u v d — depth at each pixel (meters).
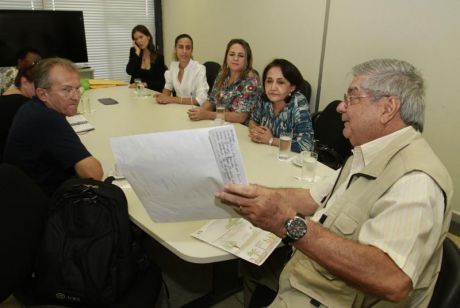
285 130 2.19
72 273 1.22
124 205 1.27
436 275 0.95
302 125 2.13
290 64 2.14
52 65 1.62
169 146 0.90
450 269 0.92
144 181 0.94
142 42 4.44
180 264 2.21
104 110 2.85
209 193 0.96
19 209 1.21
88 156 1.60
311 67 3.48
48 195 1.65
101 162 1.80
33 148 1.57
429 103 2.63
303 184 1.59
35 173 1.63
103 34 5.20
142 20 5.45
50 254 1.24
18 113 1.64
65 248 1.23
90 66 5.17
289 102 2.20
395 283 0.81
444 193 0.88
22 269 1.18
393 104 0.98
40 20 4.25
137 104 3.08
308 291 1.03
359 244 0.87
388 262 0.82
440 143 2.63
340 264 0.86
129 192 1.47
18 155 1.59
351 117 1.05
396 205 0.86
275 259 1.43
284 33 3.68
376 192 0.94
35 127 1.54
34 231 1.25
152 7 5.47
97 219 1.25
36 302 1.27
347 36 3.09
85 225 1.24
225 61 3.00
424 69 2.62
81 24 4.47
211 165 0.91
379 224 0.86
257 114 2.45
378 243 0.84
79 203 1.25
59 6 4.80
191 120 2.58
